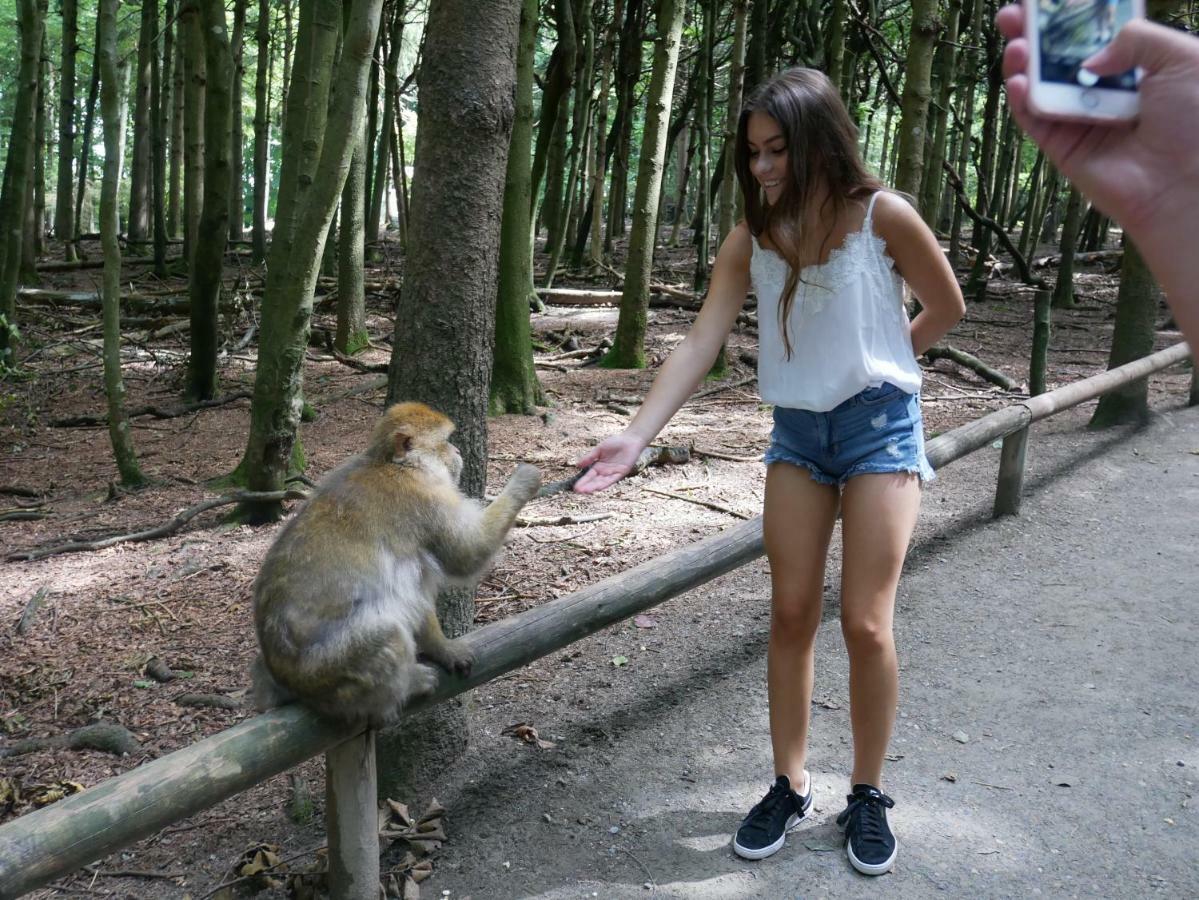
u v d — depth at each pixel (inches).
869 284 109.3
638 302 426.3
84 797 89.2
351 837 110.8
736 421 338.0
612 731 156.2
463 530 113.3
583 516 244.1
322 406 362.0
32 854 83.7
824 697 162.4
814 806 135.8
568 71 410.6
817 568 119.0
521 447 303.9
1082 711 156.5
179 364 399.5
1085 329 524.7
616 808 137.7
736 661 175.8
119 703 170.2
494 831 134.0
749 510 247.6
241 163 791.1
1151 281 309.4
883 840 123.0
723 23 722.2
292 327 243.6
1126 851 125.3
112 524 254.4
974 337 501.0
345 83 219.8
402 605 108.7
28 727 165.0
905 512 113.0
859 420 112.6
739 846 126.3
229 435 335.6
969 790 138.0
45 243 749.9
